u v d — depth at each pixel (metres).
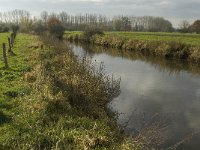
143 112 14.66
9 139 8.55
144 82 22.16
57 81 13.68
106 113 12.69
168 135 12.03
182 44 37.34
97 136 9.03
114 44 51.78
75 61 19.83
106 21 137.38
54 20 78.31
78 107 11.73
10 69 18.23
